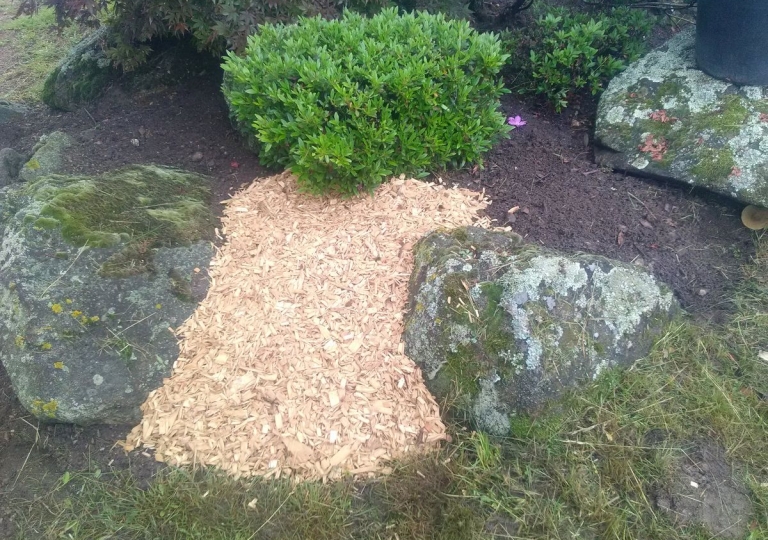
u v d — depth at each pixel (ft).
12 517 8.74
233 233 11.53
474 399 9.12
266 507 8.51
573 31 14.65
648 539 7.98
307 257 10.87
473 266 9.70
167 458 9.18
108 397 9.49
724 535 7.97
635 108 13.01
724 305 10.76
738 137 11.75
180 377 9.84
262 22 13.21
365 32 12.20
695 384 9.45
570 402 9.06
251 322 10.16
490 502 8.32
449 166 12.60
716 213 12.00
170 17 13.55
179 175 12.65
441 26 12.27
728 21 11.67
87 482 9.02
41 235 10.23
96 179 11.86
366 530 8.27
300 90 10.89
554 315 9.23
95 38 17.67
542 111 14.87
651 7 17.15
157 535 8.37
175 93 15.90
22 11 15.23
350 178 11.39
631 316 9.65
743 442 8.86
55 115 17.28
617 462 8.60
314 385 9.50
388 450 9.06
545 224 11.59
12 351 9.52
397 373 9.63
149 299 10.19
